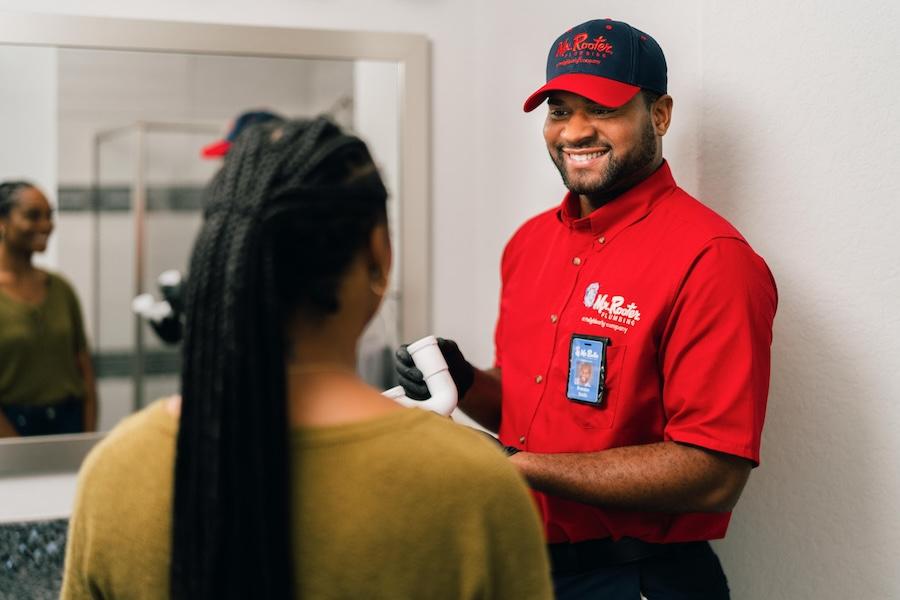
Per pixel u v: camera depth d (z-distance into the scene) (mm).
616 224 1015
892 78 902
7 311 1643
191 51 1681
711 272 895
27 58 1625
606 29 972
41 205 1666
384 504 448
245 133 498
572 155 1002
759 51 1034
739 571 1153
